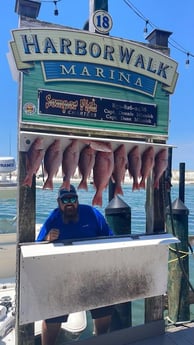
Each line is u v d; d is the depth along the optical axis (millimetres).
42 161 2732
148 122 3203
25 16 2695
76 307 2838
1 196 7352
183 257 3801
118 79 3059
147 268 3143
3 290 4379
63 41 2826
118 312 3588
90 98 2936
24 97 2684
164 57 3289
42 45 2746
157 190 3248
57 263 2766
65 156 2812
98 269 2928
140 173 3139
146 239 3098
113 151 3008
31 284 2680
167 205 3459
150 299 3199
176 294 3822
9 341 3115
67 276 2805
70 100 2854
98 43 2975
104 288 2951
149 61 3215
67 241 2820
